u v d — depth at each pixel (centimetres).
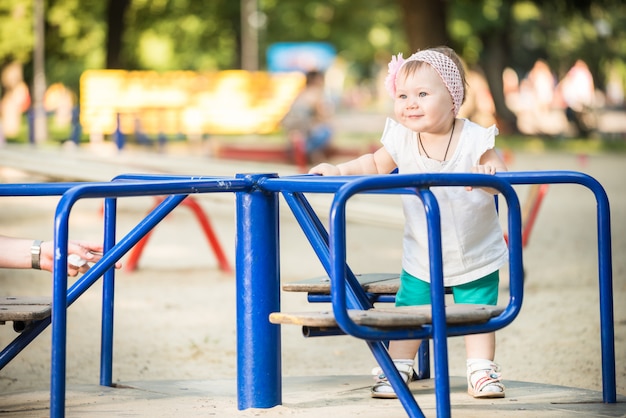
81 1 4297
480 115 4412
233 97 3247
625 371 631
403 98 455
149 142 3059
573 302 863
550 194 1966
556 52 4684
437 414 355
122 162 1496
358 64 6775
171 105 3195
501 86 4309
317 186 383
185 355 684
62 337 349
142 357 677
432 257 354
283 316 366
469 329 367
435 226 354
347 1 4800
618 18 4591
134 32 4478
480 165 423
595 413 427
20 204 1703
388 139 474
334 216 344
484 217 454
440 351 354
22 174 1702
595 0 3438
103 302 507
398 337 355
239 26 4591
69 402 460
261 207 423
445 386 354
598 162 2762
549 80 4816
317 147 2566
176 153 2828
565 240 1286
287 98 3275
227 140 3538
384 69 6550
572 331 750
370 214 939
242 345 432
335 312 346
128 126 3086
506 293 885
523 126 4725
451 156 461
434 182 359
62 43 4338
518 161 2744
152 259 1130
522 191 1173
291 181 399
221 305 866
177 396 476
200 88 3234
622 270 1041
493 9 4069
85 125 3075
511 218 376
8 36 3925
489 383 459
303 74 3300
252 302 427
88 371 636
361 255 1160
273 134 4050
